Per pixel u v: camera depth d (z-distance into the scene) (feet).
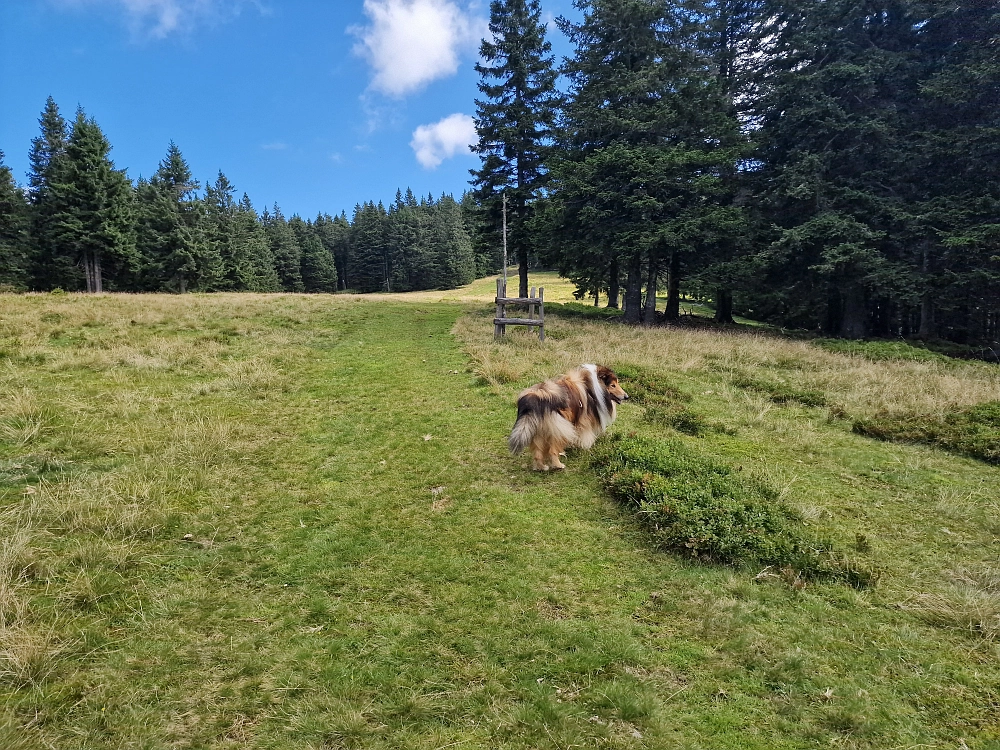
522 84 76.95
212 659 8.71
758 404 26.76
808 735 7.39
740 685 8.39
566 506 15.11
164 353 32.40
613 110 60.29
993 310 58.90
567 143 69.67
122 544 11.98
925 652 9.20
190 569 11.46
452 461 18.44
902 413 24.56
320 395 26.89
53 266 115.75
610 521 14.23
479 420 22.93
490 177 80.33
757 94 65.98
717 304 77.41
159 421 20.80
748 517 13.24
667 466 16.35
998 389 29.55
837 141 57.62
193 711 7.59
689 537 12.43
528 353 37.52
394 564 11.98
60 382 25.11
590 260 69.51
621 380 30.12
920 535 13.79
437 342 44.83
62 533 12.25
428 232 240.53
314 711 7.66
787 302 74.59
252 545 12.66
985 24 52.08
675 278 71.36
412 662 8.80
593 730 7.38
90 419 20.10
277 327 48.93
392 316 62.18
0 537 11.47
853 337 59.31
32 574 10.55
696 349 41.55
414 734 7.32
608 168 58.39
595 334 49.11
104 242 111.14
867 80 52.44
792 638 9.58
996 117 51.93
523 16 76.13
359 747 7.06
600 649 9.17
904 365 38.99
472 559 12.25
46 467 15.62
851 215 53.16
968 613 10.05
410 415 23.66
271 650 9.00
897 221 52.42
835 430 23.24
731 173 65.41
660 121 56.90
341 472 17.39
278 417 23.04
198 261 131.23
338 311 62.54
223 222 158.30
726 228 56.24
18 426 18.47
